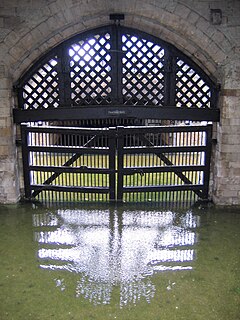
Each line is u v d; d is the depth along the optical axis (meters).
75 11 5.88
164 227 5.96
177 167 6.81
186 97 6.68
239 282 4.57
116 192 6.92
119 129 6.56
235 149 6.48
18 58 6.13
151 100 6.71
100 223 6.08
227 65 6.14
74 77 6.57
